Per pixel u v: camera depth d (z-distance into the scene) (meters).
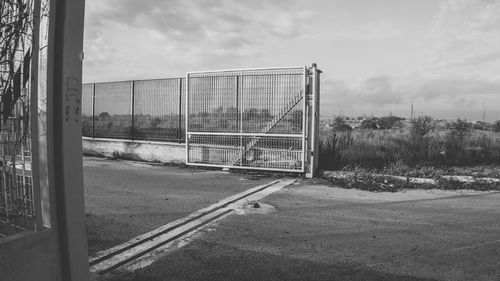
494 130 24.30
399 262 4.61
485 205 7.61
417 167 11.24
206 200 7.73
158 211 6.79
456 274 4.28
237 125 11.42
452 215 6.82
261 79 11.03
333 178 10.20
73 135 2.64
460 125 16.66
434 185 9.40
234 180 10.12
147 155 13.55
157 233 5.54
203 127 11.96
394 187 9.23
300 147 10.62
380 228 5.98
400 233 5.74
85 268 2.76
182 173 11.16
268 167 11.03
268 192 8.67
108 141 14.67
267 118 11.02
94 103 15.31
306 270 4.34
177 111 12.90
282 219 6.45
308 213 6.87
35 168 2.56
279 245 5.16
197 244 5.16
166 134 13.24
